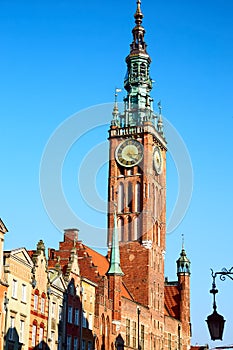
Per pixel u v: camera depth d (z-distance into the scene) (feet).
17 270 227.81
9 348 217.56
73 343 279.08
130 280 396.57
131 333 356.38
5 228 218.38
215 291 101.65
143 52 444.96
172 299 463.83
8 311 218.18
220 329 97.25
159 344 401.29
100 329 314.55
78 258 330.95
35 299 243.19
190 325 466.70
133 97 433.07
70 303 279.49
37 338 242.37
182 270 468.75
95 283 316.81
